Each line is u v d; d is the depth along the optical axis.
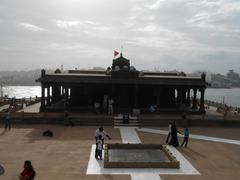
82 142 33.47
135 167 24.98
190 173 24.12
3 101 66.06
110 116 47.53
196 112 52.44
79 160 26.95
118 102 55.00
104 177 22.83
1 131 38.84
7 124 43.09
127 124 44.41
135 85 52.50
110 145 30.86
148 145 31.09
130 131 40.47
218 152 30.92
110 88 55.28
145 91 55.75
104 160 25.19
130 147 31.02
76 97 55.62
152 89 55.69
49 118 44.41
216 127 45.41
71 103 55.59
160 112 51.59
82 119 44.72
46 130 39.81
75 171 24.06
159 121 45.44
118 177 22.88
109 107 49.59
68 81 51.78
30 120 44.31
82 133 38.28
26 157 27.62
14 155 28.22
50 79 51.75
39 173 23.47
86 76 52.34
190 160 27.77
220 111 56.91
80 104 55.62
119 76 52.38
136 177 22.92
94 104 53.69
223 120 45.94
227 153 30.59
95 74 57.59
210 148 32.56
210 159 28.27
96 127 42.62
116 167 24.94
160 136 37.78
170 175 23.55
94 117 45.84
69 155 28.44
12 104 61.97
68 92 61.59
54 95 59.66
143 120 45.44
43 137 35.69
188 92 61.66
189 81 52.94
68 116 44.53
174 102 56.91
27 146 31.47
